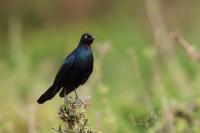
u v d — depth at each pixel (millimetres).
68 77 10625
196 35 21375
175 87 15234
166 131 11164
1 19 27609
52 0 28953
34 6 28391
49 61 20422
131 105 14219
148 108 11016
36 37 25234
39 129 12406
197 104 12734
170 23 26641
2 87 16062
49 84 17125
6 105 14477
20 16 28219
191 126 12398
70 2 29391
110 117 12336
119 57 19078
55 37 24312
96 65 13820
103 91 13180
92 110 12797
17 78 16797
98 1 29797
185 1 27156
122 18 27125
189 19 26422
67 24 28500
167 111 11289
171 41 16844
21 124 13812
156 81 14172
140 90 14594
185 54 18219
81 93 13945
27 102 14891
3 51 23234
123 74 17531
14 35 19406
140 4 27688
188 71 17609
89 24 27172
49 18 28719
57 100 15070
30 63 19328
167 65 16500
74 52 10961
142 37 22672
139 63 17922
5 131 13000
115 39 22859
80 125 8500
